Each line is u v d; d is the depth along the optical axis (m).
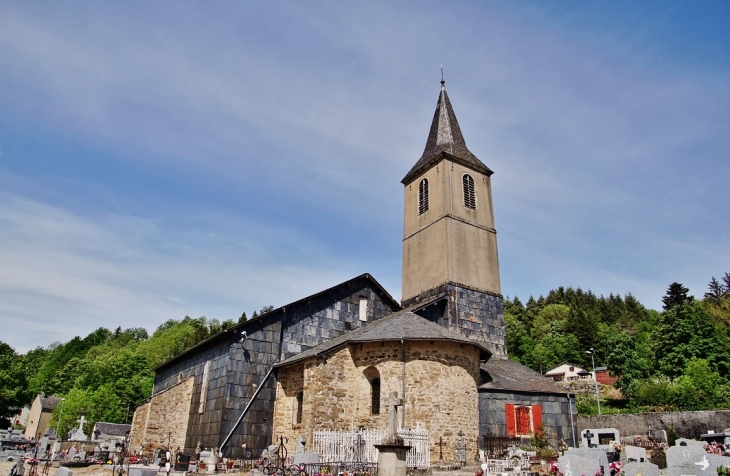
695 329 55.72
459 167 34.59
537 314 102.56
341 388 22.62
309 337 28.11
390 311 32.31
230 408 24.30
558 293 115.38
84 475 20.30
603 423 35.91
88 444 31.92
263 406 25.14
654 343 59.50
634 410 46.00
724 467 14.03
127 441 32.12
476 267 32.44
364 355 23.11
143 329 140.75
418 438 19.23
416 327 23.75
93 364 81.38
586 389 63.34
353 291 30.95
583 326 81.94
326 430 21.52
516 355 84.12
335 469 17.28
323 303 29.34
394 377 21.88
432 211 34.03
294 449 23.34
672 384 49.59
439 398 21.28
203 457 21.80
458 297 30.81
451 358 22.27
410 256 35.00
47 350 133.62
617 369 59.66
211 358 27.97
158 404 29.72
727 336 60.81
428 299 31.95
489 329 31.45
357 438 19.05
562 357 78.44
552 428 24.95
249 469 21.70
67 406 65.00
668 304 77.06
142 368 72.38
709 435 26.94
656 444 25.41
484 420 23.52
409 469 18.39
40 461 24.69
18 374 63.41
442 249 32.16
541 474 17.16
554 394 25.70
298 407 24.38
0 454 27.17
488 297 32.16
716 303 81.00
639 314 101.62
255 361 25.75
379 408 22.05
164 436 29.06
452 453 20.69
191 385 29.70
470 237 32.97
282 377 25.88
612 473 15.18
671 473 14.50
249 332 25.98
